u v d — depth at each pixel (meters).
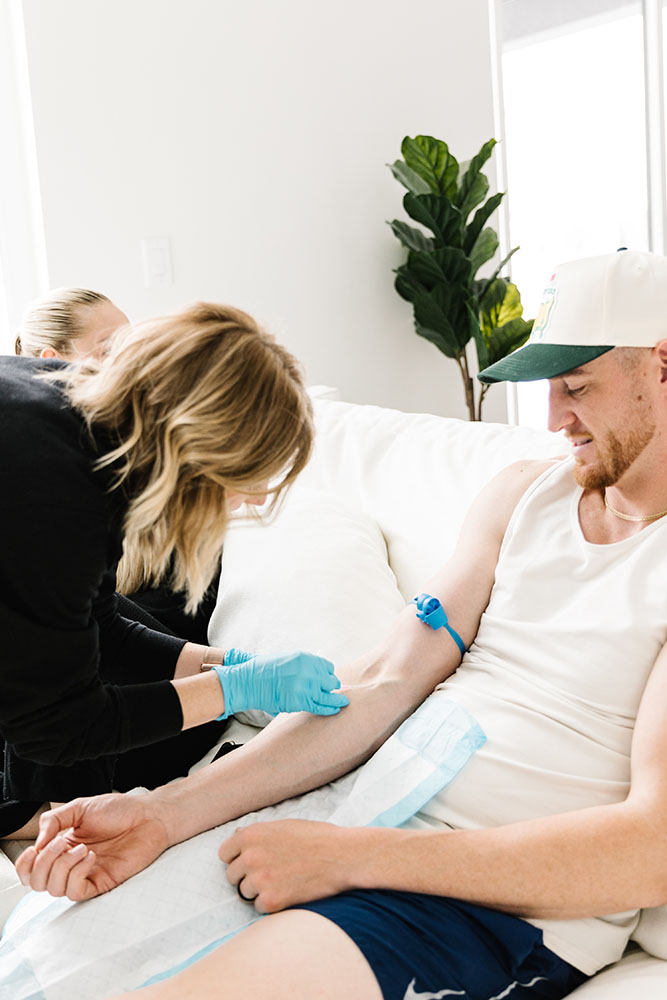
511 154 4.30
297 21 3.15
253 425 1.01
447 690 1.32
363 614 1.58
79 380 1.08
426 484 1.82
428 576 1.70
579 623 1.26
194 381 1.00
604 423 1.21
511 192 4.34
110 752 1.17
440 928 1.04
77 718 1.10
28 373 1.12
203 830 1.23
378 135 3.46
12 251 2.82
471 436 1.87
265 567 1.69
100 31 2.73
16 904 1.33
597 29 4.46
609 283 1.19
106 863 1.16
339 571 1.63
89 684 1.11
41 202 2.73
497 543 1.43
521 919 1.06
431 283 3.46
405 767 1.23
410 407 3.77
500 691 1.28
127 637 1.49
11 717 1.06
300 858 1.09
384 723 1.34
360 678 1.39
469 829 1.12
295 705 1.29
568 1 4.33
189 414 0.98
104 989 1.02
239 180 3.10
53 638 1.03
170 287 3.01
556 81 4.38
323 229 3.36
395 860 1.06
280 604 1.61
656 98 4.65
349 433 2.07
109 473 1.04
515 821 1.16
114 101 2.80
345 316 3.48
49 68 2.67
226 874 1.13
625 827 1.04
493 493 1.48
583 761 1.18
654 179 4.77
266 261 3.22
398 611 1.62
